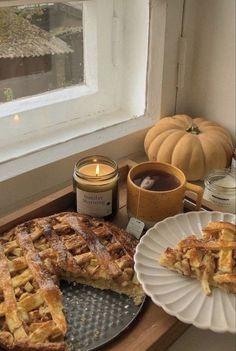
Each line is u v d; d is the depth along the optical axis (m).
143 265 0.52
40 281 0.50
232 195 0.67
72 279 0.54
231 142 0.75
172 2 0.71
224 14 0.71
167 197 0.58
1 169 0.65
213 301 0.48
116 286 0.52
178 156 0.71
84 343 0.47
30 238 0.55
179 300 0.48
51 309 0.47
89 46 0.77
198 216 0.59
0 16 0.64
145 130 0.79
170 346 0.51
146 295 0.51
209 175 0.70
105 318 0.49
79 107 0.79
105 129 0.78
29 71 0.72
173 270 0.51
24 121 0.72
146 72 0.78
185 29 0.75
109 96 0.82
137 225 0.60
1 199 0.64
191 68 0.79
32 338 0.44
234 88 0.74
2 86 0.69
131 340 0.47
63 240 0.56
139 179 0.62
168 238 0.56
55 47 0.73
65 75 0.77
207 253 0.51
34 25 0.69
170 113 0.81
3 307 0.47
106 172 0.62
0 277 0.50
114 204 0.62
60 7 0.71
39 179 0.67
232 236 0.53
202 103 0.80
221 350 0.51
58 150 0.71
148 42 0.75
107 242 0.56
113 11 0.76
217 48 0.74
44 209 0.62
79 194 0.60
